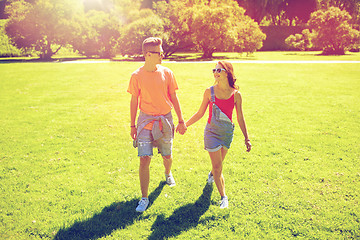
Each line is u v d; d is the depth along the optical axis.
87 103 9.05
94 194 3.75
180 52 38.56
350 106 8.27
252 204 3.48
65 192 3.78
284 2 45.41
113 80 13.67
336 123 6.72
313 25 31.20
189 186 3.94
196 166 4.57
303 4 44.38
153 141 3.41
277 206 3.43
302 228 3.02
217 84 3.36
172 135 3.54
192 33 27.86
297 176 4.15
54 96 10.08
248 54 31.44
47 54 29.27
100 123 6.94
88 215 3.30
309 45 39.06
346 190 3.76
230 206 3.45
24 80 13.67
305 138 5.73
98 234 2.98
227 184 3.96
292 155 4.94
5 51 31.14
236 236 2.93
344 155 4.90
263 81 12.79
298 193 3.70
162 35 26.69
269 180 4.06
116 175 4.28
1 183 4.04
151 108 3.33
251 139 5.73
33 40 27.95
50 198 3.65
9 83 12.81
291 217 3.21
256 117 7.26
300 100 9.09
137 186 3.95
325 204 3.45
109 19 29.23
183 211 3.36
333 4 43.62
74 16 28.72
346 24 30.12
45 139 5.83
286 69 17.00
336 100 9.05
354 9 41.59
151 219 3.22
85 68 18.39
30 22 26.97
